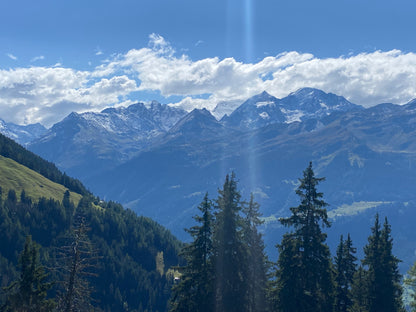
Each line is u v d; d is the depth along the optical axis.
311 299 40.06
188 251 41.38
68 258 38.88
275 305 41.16
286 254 40.47
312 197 40.22
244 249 41.28
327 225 39.91
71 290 38.25
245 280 41.34
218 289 40.28
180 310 40.81
